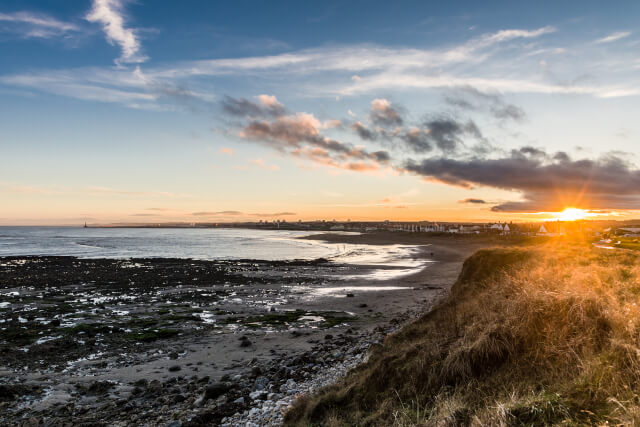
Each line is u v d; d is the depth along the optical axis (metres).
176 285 36.53
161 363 14.58
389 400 7.50
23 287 34.62
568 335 7.30
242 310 25.14
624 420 4.31
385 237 184.25
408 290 33.31
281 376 12.49
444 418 5.88
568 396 5.32
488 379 7.05
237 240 156.62
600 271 13.23
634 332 6.28
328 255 79.00
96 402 10.76
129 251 89.31
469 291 19.20
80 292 32.19
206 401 10.41
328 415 7.73
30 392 11.41
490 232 182.75
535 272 13.68
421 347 9.09
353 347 15.80
